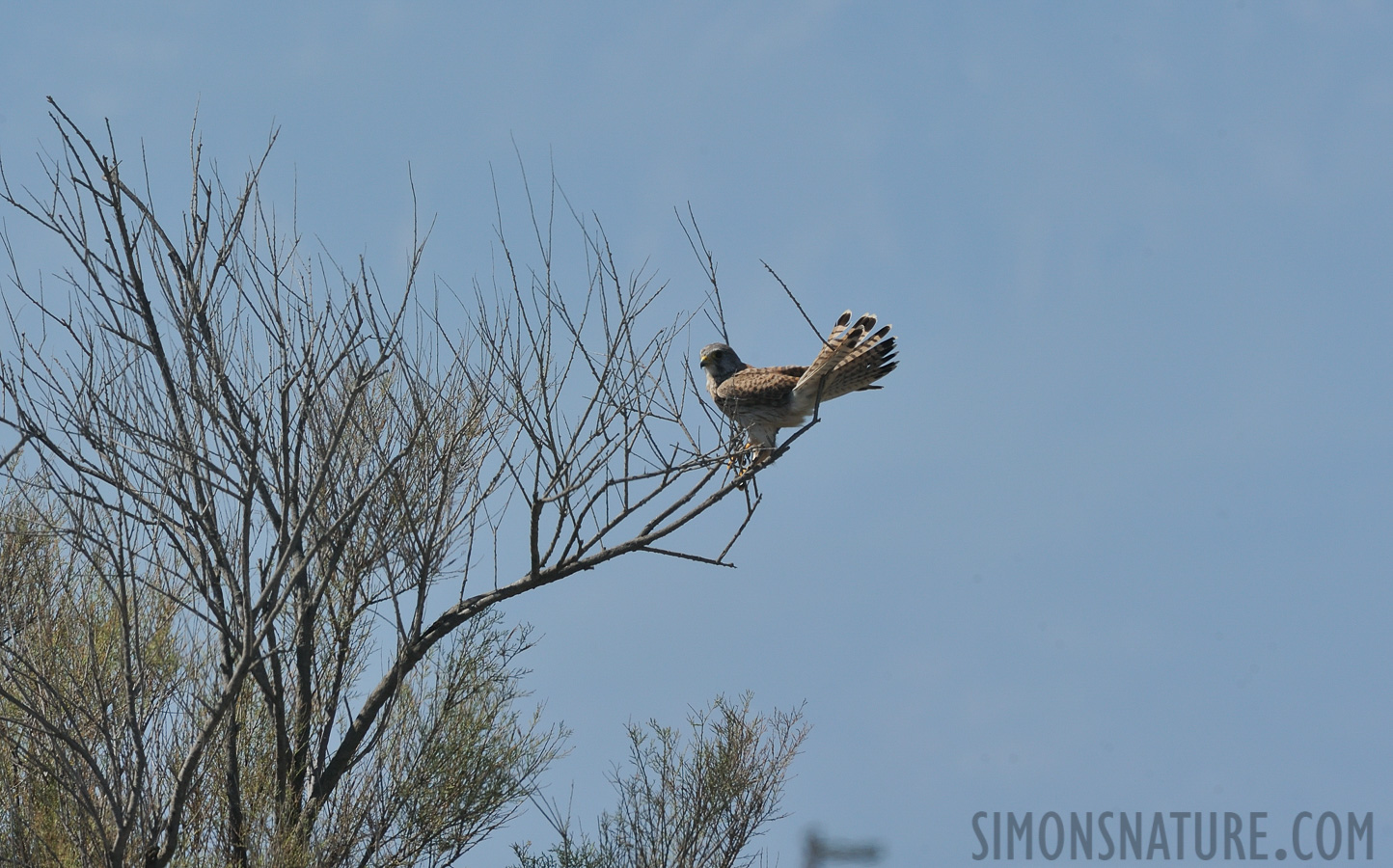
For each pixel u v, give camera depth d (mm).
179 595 32531
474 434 33875
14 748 29328
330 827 32812
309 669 34781
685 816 37531
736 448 29531
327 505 32062
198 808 31750
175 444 26375
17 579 32375
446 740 35906
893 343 31906
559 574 31906
